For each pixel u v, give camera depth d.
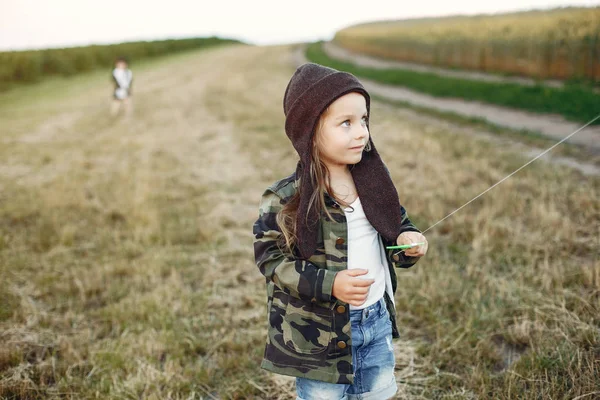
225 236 4.50
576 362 2.25
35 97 18.89
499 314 2.78
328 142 1.59
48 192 5.91
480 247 3.69
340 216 1.64
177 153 8.41
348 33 38.62
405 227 1.77
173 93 18.36
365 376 1.78
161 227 4.73
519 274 3.16
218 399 2.42
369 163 1.70
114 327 3.04
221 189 6.08
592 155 5.19
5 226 4.91
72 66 27.66
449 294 3.07
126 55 34.94
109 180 6.61
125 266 3.82
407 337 2.76
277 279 1.61
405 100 13.38
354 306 1.69
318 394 1.70
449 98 13.07
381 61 28.14
